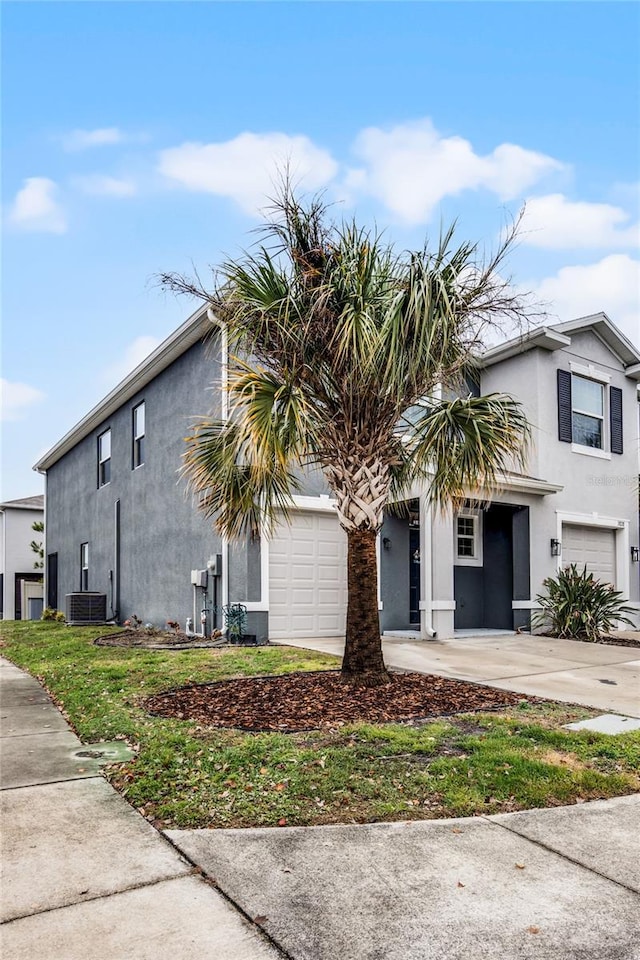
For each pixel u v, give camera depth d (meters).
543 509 13.56
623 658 10.02
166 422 14.27
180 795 4.25
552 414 14.01
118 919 2.89
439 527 11.81
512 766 4.72
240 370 7.33
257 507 8.23
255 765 4.70
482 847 3.59
